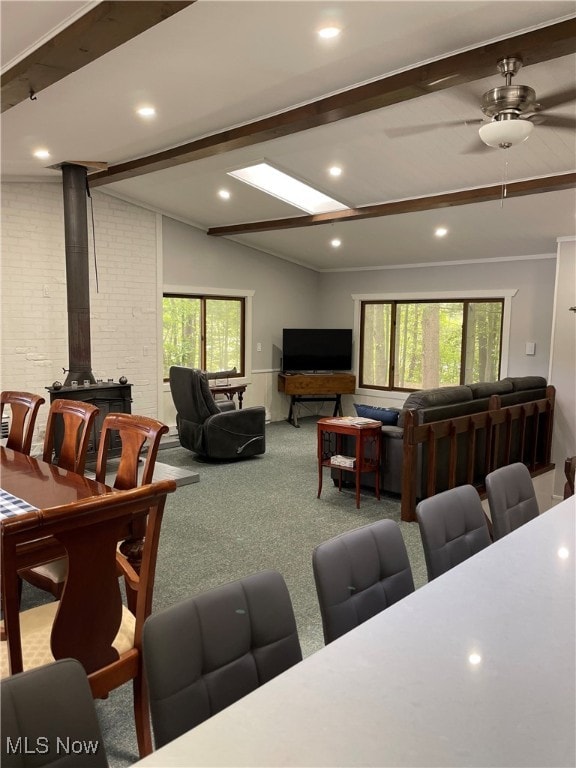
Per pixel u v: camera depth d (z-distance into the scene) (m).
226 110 3.84
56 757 0.96
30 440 3.18
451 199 5.29
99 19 2.38
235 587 1.29
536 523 1.90
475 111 3.75
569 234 5.94
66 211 5.22
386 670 1.05
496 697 0.97
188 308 7.47
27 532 1.35
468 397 4.87
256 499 4.72
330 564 1.54
